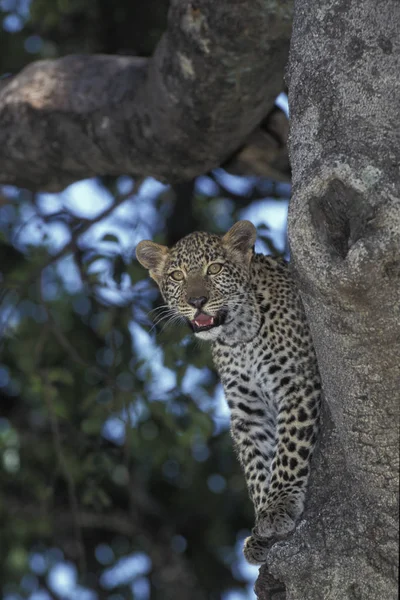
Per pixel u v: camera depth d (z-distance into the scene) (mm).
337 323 6238
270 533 8703
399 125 6418
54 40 16156
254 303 9828
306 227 6125
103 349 17828
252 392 9852
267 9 9445
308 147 6645
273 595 7496
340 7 6734
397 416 6422
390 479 6613
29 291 16844
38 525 17109
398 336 6164
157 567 18531
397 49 6539
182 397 13281
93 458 13594
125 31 15422
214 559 18969
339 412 6668
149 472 18766
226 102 10383
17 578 17938
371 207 6016
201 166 11391
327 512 7160
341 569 6938
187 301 10094
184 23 9820
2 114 11820
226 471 18438
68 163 11906
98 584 18656
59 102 11570
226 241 10297
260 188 16438
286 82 7078
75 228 14016
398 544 6746
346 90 6582
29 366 17016
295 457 9164
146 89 10953
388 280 5980
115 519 18422
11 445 16781
